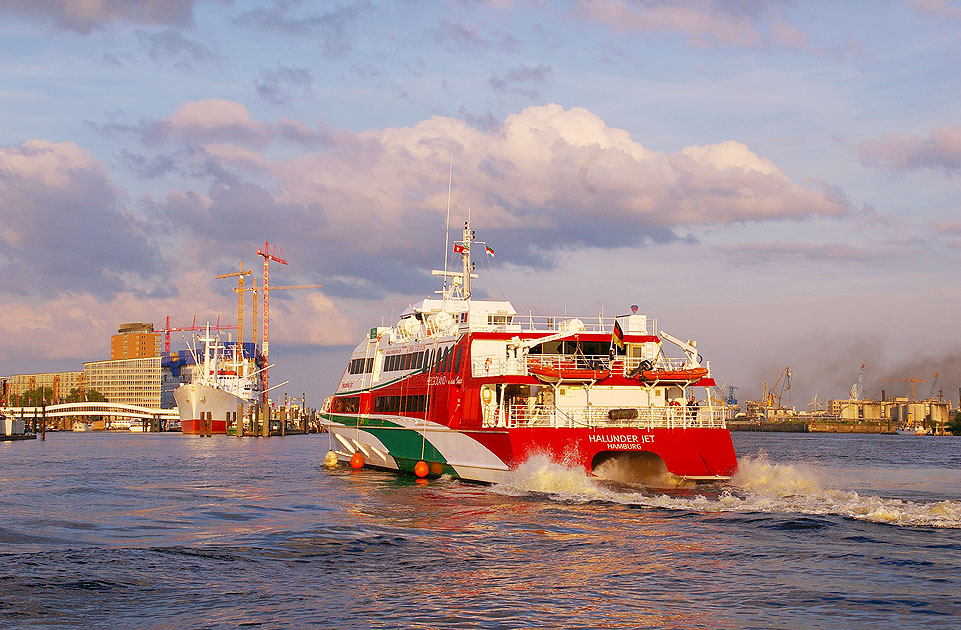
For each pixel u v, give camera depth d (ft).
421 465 159.33
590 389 141.18
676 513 107.55
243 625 63.10
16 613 65.92
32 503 136.98
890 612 65.05
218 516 118.52
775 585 73.05
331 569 80.64
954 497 146.20
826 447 447.01
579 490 126.00
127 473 207.10
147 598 70.38
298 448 371.35
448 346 151.84
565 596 70.49
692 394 144.56
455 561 83.61
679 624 62.90
